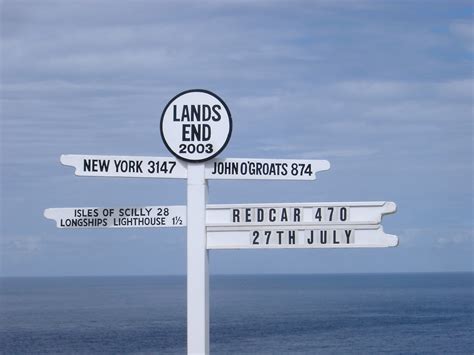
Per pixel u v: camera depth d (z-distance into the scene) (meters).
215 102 10.91
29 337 75.56
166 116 10.97
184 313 111.31
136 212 11.07
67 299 166.62
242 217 10.80
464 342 69.38
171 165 11.04
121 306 133.50
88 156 11.04
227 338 72.81
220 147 10.84
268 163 10.97
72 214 11.16
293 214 10.66
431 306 131.12
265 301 156.88
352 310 120.62
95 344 67.94
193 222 10.87
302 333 78.06
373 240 10.41
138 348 64.50
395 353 60.66
